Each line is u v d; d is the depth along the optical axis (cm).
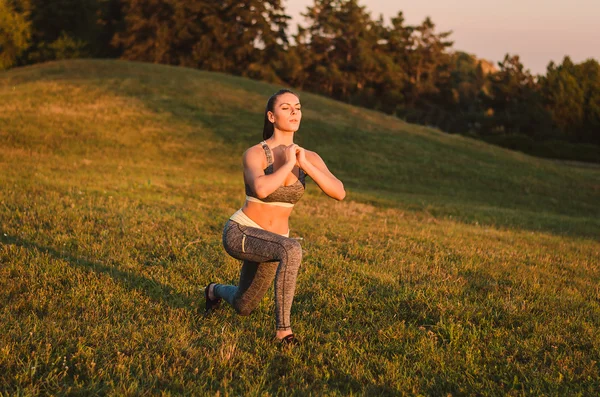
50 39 6400
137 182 1470
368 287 577
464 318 493
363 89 7356
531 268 745
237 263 636
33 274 528
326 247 779
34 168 1529
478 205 1933
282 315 396
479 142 3375
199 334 420
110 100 2880
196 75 3703
